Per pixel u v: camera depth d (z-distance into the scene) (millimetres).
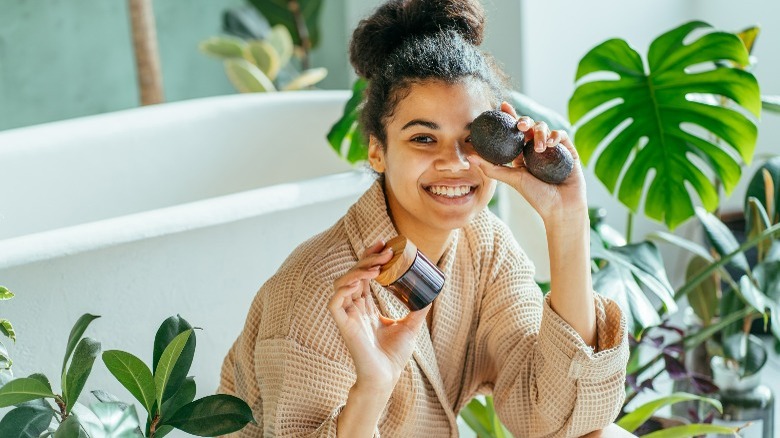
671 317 2582
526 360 1231
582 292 1140
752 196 1887
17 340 1624
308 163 2703
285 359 1104
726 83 1688
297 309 1115
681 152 1735
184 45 3721
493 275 1254
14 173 2389
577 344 1141
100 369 1708
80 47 3531
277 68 3248
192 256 1764
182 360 1174
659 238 1898
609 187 1791
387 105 1104
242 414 1142
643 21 2578
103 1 3541
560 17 2521
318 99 2693
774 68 2467
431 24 1153
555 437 1213
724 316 1890
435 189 1103
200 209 1765
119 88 3633
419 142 1096
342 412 1051
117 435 1062
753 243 1711
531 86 2531
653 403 1598
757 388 1908
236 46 3227
